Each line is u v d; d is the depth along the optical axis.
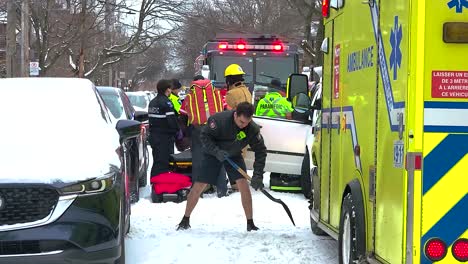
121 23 32.78
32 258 4.32
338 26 5.61
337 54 5.64
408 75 3.71
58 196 4.47
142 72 75.81
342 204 5.29
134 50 41.88
